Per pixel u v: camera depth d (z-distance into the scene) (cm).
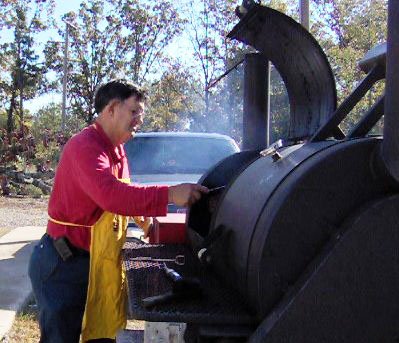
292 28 303
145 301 217
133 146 727
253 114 364
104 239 278
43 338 287
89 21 3394
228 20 2814
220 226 257
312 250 203
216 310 215
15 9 3503
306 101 335
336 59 2138
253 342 194
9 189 1892
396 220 198
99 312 281
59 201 278
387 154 196
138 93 284
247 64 365
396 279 199
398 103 191
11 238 941
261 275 202
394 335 200
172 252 327
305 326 196
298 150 238
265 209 214
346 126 1170
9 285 622
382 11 2545
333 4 2581
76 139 271
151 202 250
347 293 197
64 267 279
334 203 204
